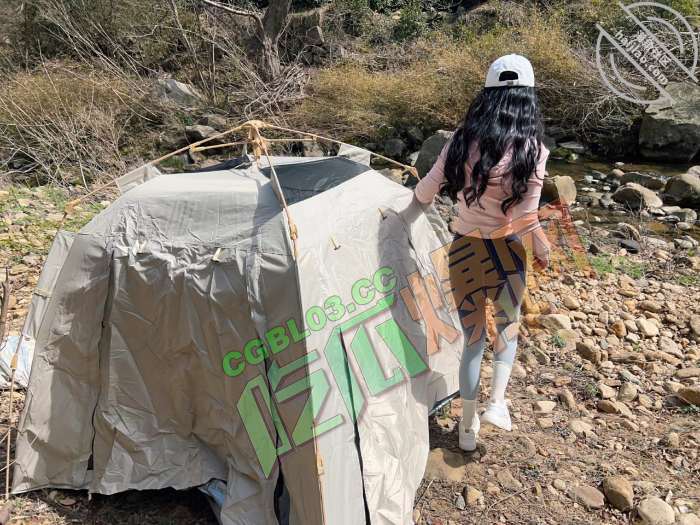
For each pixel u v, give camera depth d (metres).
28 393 2.77
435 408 3.24
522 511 2.75
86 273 2.70
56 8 12.23
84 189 7.68
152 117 10.80
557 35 11.31
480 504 2.78
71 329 2.73
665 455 3.10
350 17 14.81
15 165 9.04
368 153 3.53
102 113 9.88
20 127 9.18
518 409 3.46
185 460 2.75
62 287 2.73
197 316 2.57
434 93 10.74
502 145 2.54
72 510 2.74
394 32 14.77
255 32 12.27
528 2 14.05
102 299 2.69
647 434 3.27
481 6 14.49
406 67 12.74
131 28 12.65
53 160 8.69
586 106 10.19
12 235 5.57
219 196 2.66
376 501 2.48
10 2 13.16
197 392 2.69
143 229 2.69
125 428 2.75
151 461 2.75
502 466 3.01
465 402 2.93
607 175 8.58
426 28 14.75
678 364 3.92
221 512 2.58
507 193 2.62
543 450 3.12
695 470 3.00
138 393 2.74
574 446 3.18
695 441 3.19
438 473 2.94
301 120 10.79
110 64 11.70
